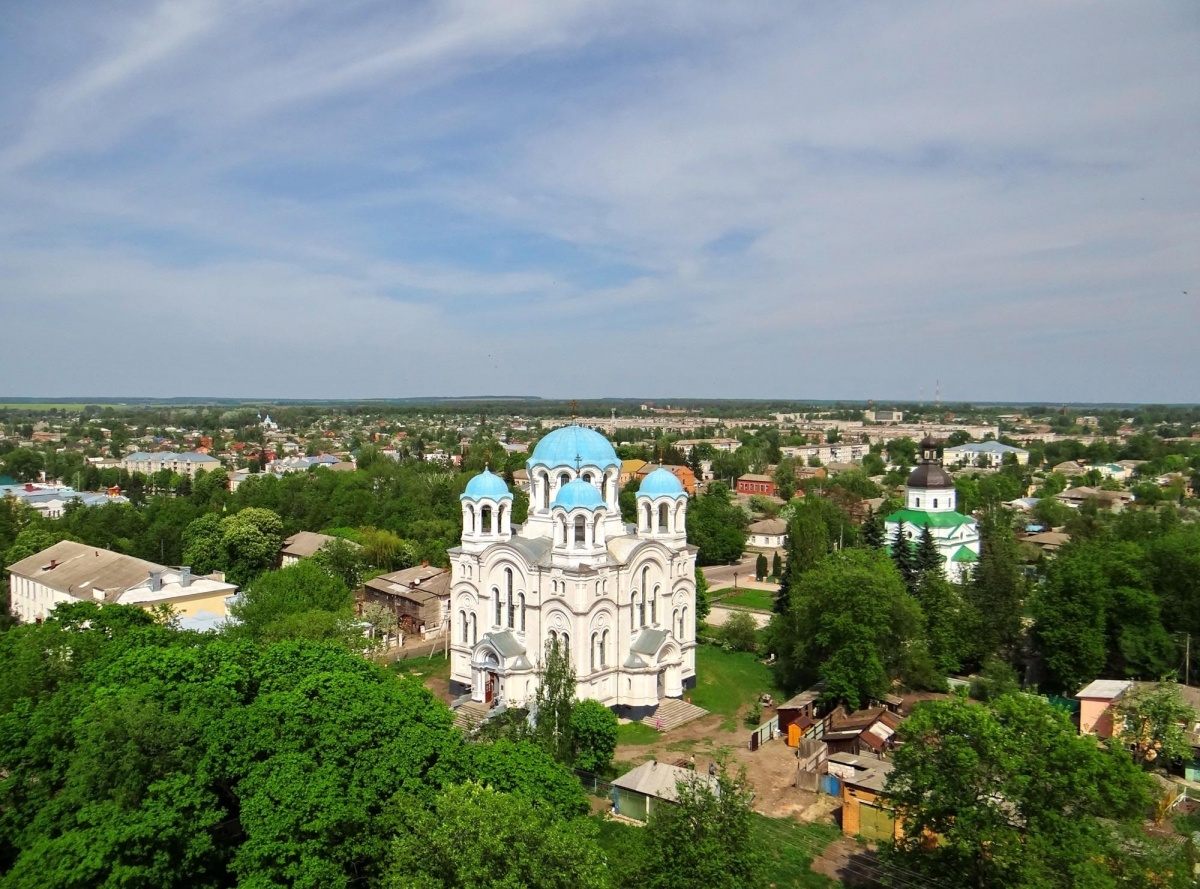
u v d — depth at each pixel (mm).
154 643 64188
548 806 44000
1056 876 40344
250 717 46812
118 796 42062
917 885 45844
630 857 41188
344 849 42562
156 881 40250
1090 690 74750
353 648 78125
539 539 85438
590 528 79125
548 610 80000
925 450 143500
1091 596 83750
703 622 112000
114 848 38906
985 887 43156
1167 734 64250
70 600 105312
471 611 85812
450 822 37781
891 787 48344
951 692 86062
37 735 47906
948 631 90438
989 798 44344
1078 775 41875
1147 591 85625
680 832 40062
